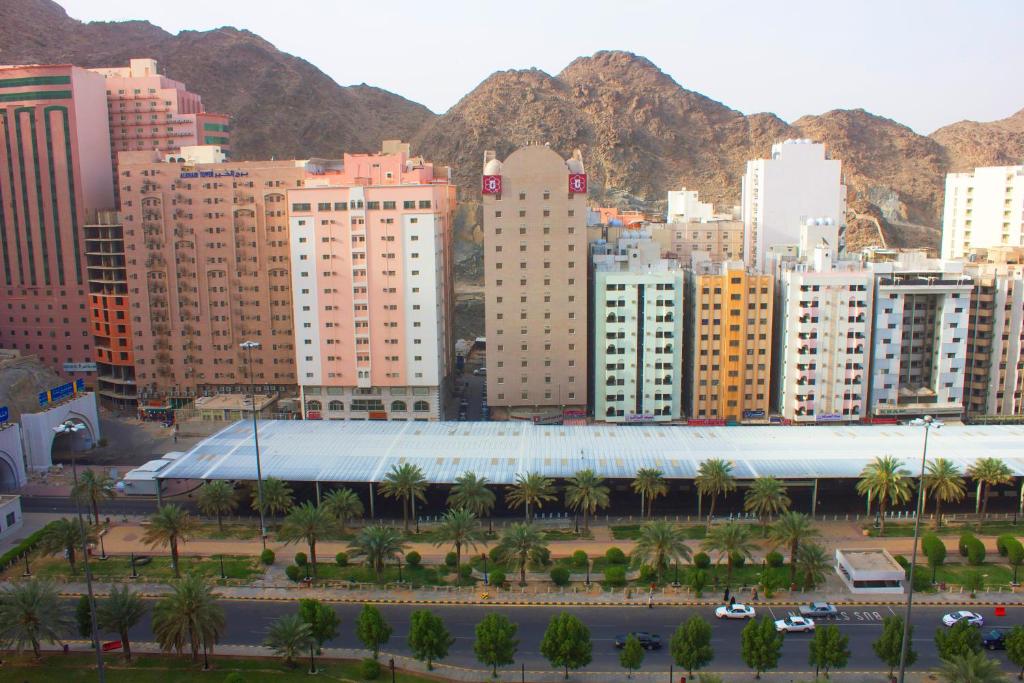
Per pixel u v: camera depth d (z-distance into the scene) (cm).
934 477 13612
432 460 15125
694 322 18938
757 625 9544
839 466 14500
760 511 13412
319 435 16625
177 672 9762
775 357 19462
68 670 9838
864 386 18788
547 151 18825
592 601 11631
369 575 12494
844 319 18450
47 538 12238
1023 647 9225
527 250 19138
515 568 12400
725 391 18988
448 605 11581
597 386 19250
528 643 10512
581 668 9950
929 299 19100
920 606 11394
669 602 11581
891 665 9488
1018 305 18675
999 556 12888
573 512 14962
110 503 15900
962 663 8575
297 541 12475
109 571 12750
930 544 12294
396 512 15138
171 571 12731
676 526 13850
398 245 19412
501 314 19375
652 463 14762
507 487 15812
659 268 19550
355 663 10031
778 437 16062
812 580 11738
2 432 16400
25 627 9606
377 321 19762
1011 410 19100
